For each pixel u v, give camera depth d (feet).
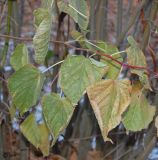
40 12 1.48
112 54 1.63
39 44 1.45
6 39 2.29
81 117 2.86
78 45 2.46
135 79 2.19
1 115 2.36
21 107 1.65
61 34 2.61
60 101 1.56
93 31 2.46
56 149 2.92
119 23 2.67
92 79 1.49
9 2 2.23
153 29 2.34
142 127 1.68
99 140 3.01
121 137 2.85
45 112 1.57
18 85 1.61
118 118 1.43
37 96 1.62
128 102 1.44
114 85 1.44
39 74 1.61
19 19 2.67
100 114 1.42
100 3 2.49
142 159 2.36
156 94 2.23
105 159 2.99
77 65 1.50
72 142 3.00
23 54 1.82
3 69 2.42
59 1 1.58
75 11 1.55
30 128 1.95
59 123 1.56
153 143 2.28
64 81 1.49
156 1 2.27
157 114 2.18
